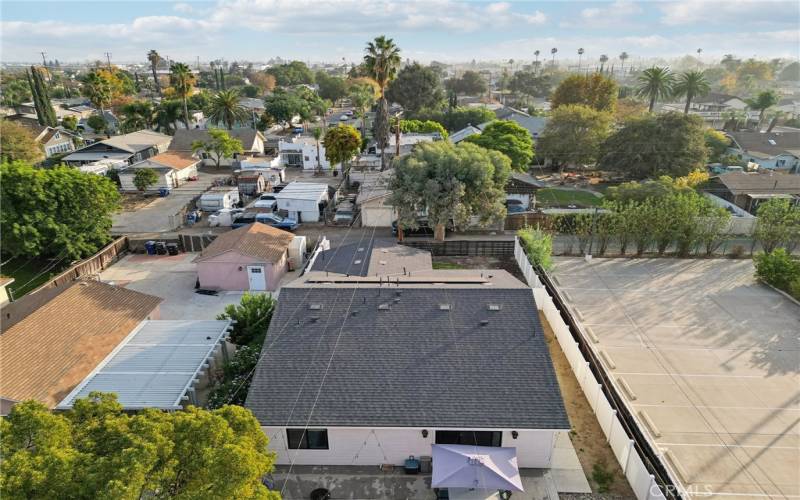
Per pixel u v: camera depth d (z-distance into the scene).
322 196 51.81
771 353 27.05
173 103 88.56
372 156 71.44
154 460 10.73
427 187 38.69
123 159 68.19
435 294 23.03
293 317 21.98
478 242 40.59
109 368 21.72
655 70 91.62
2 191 34.97
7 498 9.48
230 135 79.19
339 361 20.05
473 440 18.69
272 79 190.12
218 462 11.27
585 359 24.72
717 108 133.62
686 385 24.36
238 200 55.41
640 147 62.03
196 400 21.92
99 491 9.84
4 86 117.62
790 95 186.00
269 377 19.48
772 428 21.42
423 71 121.50
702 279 36.88
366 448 18.84
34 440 10.91
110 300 26.08
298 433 18.64
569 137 68.06
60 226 36.19
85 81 93.88
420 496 17.80
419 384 19.17
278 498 12.30
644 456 17.69
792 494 18.03
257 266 34.50
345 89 161.62
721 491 18.19
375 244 37.25
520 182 51.53
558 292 34.81
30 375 20.02
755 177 54.22
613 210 41.66
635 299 33.69
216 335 24.64
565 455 19.58
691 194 43.56
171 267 39.06
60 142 78.62
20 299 29.11
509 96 196.62
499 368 19.75
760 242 43.19
